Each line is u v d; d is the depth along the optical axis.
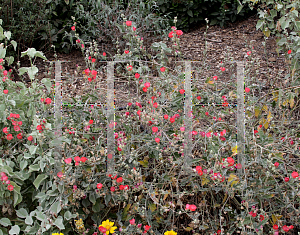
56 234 1.43
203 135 1.83
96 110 2.03
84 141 1.82
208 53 4.34
